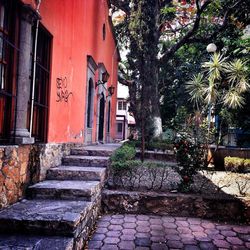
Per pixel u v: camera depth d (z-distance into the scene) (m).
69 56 6.20
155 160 9.02
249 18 13.10
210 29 15.12
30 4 3.75
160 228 4.30
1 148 3.14
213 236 4.05
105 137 12.59
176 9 14.36
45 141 4.85
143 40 11.53
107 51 12.80
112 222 4.50
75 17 6.73
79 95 7.40
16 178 3.59
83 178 4.87
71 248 2.81
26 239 2.80
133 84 17.31
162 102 19.92
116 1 13.21
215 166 9.10
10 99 3.54
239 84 9.37
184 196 4.96
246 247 3.70
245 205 4.80
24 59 3.63
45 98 4.82
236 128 12.70
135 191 5.19
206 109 10.83
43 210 3.33
